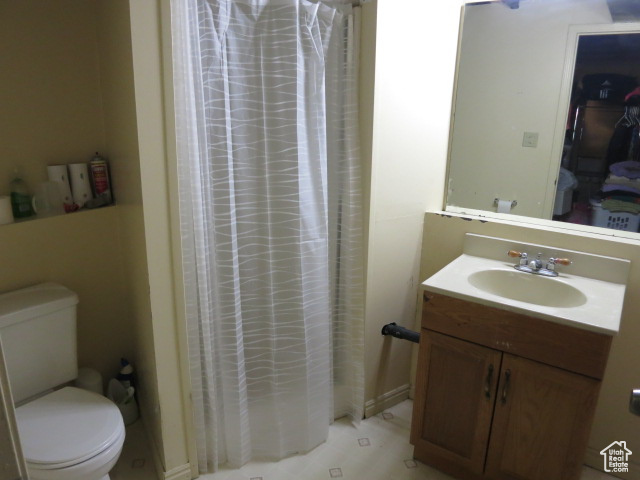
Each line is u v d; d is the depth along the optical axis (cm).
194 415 175
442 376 175
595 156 185
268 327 183
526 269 189
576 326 142
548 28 187
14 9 166
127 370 212
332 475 185
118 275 211
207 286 166
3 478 54
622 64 174
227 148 158
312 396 195
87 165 194
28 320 167
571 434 151
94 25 186
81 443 144
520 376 156
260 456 195
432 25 196
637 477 185
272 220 175
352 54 180
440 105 211
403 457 195
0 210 170
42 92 177
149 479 180
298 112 166
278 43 160
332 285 203
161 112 145
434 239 221
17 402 169
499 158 208
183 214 157
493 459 169
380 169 193
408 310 228
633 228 180
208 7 147
